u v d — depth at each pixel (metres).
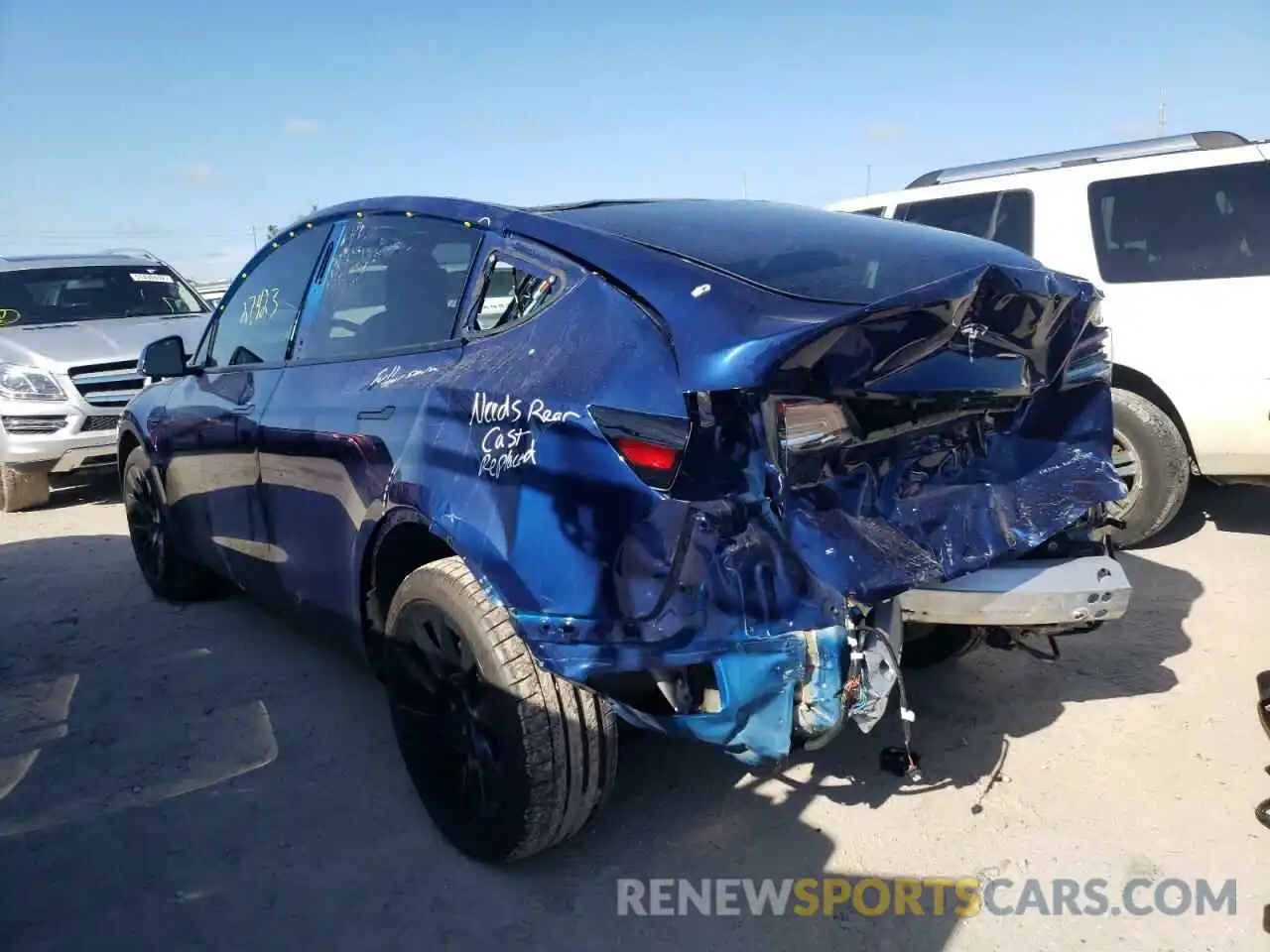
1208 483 6.72
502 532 2.54
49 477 7.93
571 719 2.64
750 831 3.05
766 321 2.33
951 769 3.34
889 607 2.63
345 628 3.51
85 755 3.69
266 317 4.17
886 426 2.57
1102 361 3.15
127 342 8.04
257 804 3.32
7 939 2.69
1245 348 5.00
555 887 2.84
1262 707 3.09
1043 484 2.96
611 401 2.42
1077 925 2.60
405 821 3.19
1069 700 3.78
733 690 2.34
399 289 3.38
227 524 4.27
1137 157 5.61
